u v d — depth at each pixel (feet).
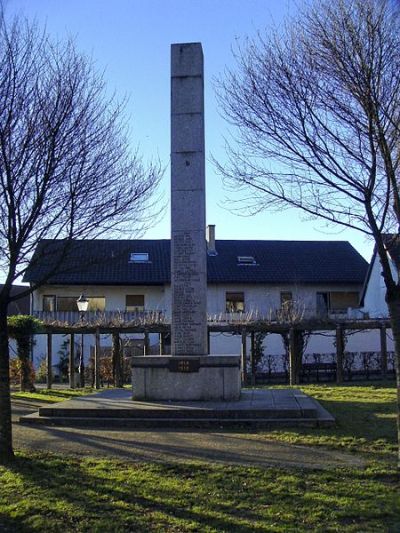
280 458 25.79
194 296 41.32
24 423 35.60
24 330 60.44
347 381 76.43
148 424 34.30
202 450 27.48
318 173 24.72
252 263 118.83
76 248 27.84
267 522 18.52
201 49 43.16
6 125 24.23
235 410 34.63
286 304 89.10
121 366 82.02
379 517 18.79
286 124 25.27
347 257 123.44
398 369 23.47
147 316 87.25
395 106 22.81
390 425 32.86
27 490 21.84
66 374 106.83
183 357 39.83
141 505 20.21
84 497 21.01
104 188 28.35
